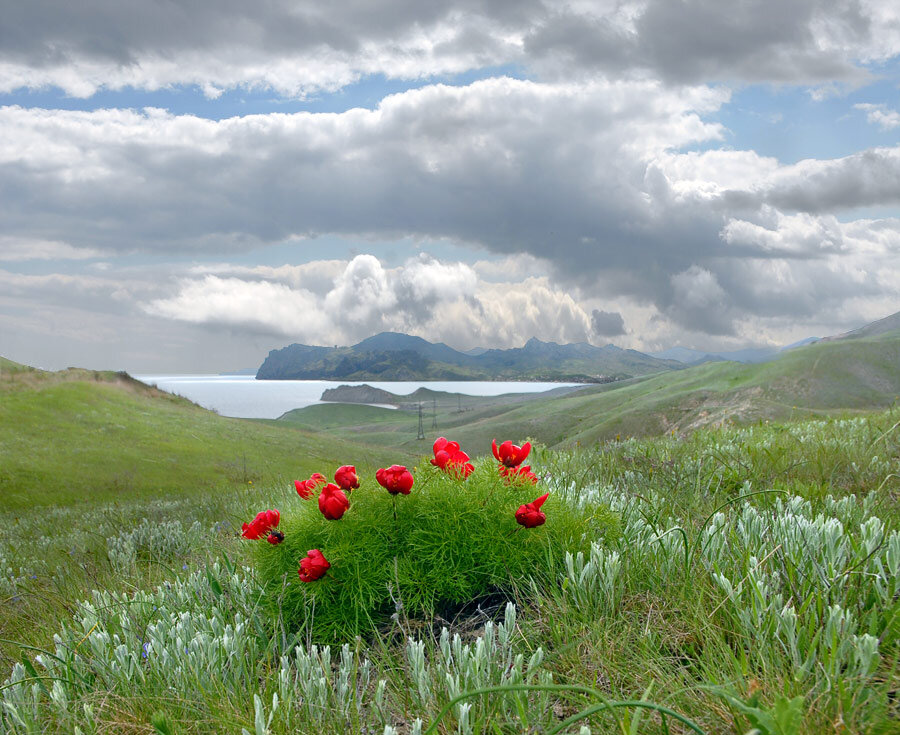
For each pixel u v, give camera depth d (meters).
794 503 4.04
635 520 4.20
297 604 3.62
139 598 4.24
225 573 4.40
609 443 8.68
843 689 1.94
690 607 2.82
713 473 5.74
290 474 38.25
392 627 3.29
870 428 7.74
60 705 2.86
